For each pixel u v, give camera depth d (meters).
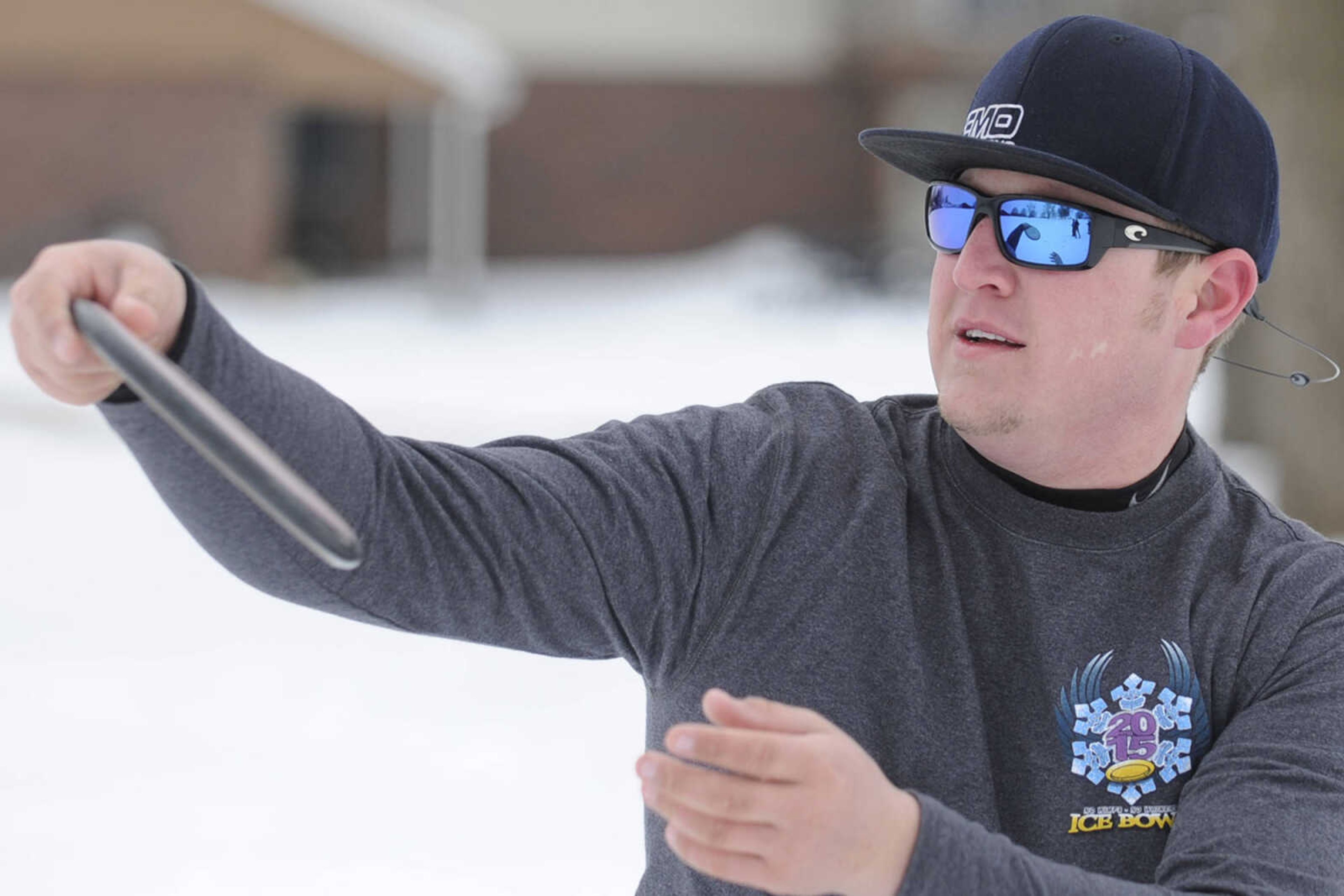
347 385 49.31
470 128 76.62
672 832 4.89
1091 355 6.39
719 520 6.42
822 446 6.67
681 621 6.38
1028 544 6.48
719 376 53.97
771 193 98.06
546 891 14.95
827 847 4.80
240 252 76.75
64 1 73.56
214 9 74.06
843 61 96.75
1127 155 6.31
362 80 75.25
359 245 95.25
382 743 18.94
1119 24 6.51
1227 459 33.88
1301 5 25.44
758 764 4.73
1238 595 6.46
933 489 6.66
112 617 24.17
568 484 6.12
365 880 15.13
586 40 96.19
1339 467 26.78
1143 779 6.34
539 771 18.06
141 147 75.88
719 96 97.19
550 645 6.20
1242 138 6.48
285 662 22.12
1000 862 5.08
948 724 6.29
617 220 97.44
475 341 64.25
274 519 5.04
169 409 4.34
